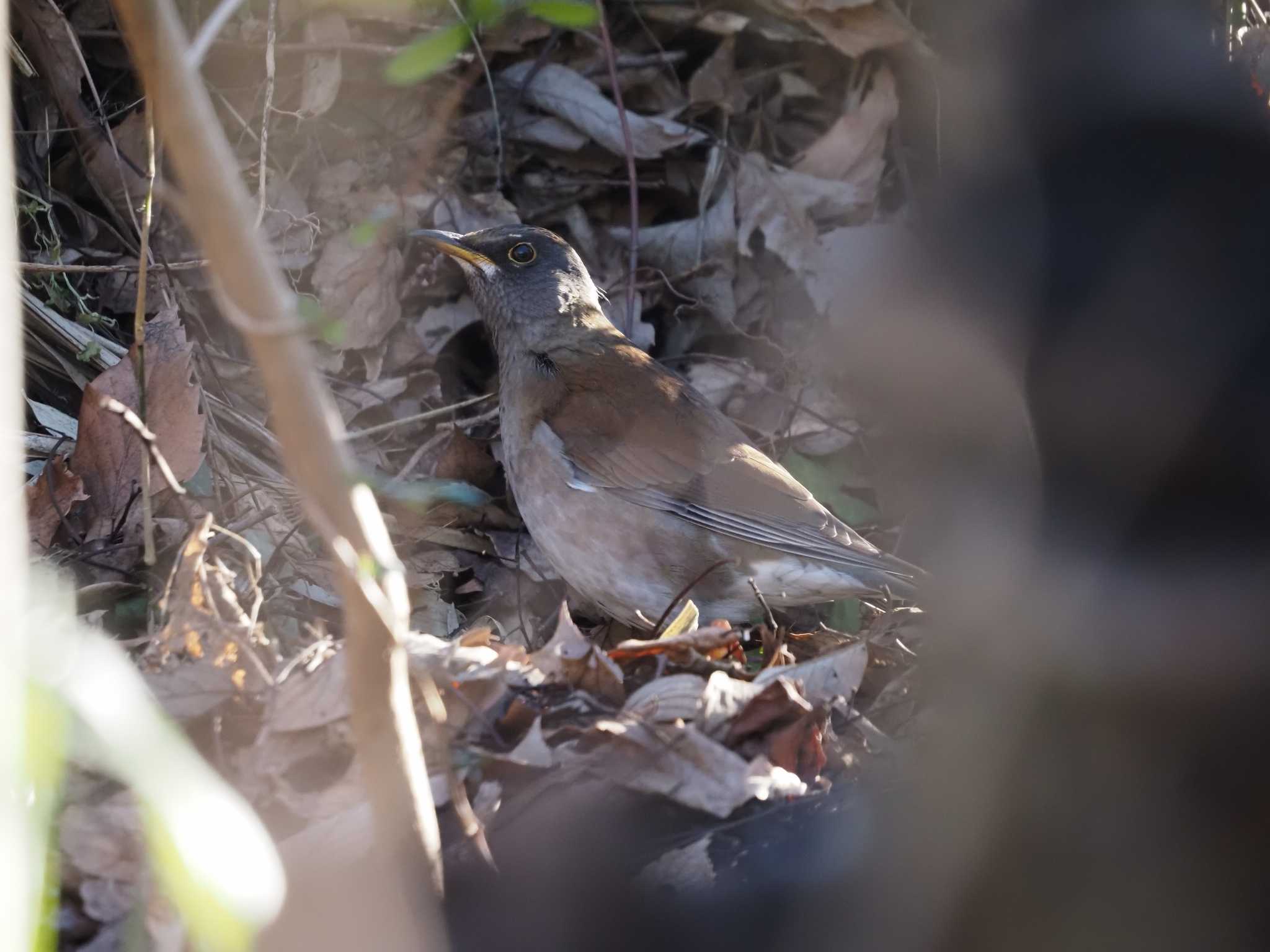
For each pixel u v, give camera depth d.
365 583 3.82
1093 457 3.35
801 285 11.52
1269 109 3.43
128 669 3.52
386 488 8.01
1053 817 3.45
